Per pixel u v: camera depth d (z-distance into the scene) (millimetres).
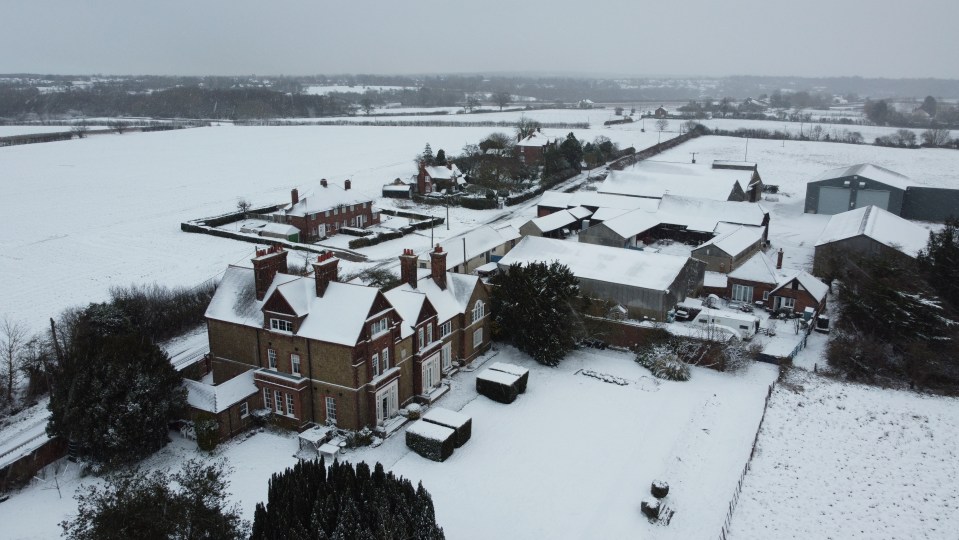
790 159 173625
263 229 99812
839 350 57969
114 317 57125
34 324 65188
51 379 51062
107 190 134000
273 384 47938
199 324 67000
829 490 42125
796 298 68938
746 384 55531
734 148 192750
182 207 119188
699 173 124938
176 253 91000
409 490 33688
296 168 161000
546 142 162500
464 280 58469
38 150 189500
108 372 42156
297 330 46594
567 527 38000
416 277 54750
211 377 54844
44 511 38750
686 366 57219
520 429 48625
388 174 152250
